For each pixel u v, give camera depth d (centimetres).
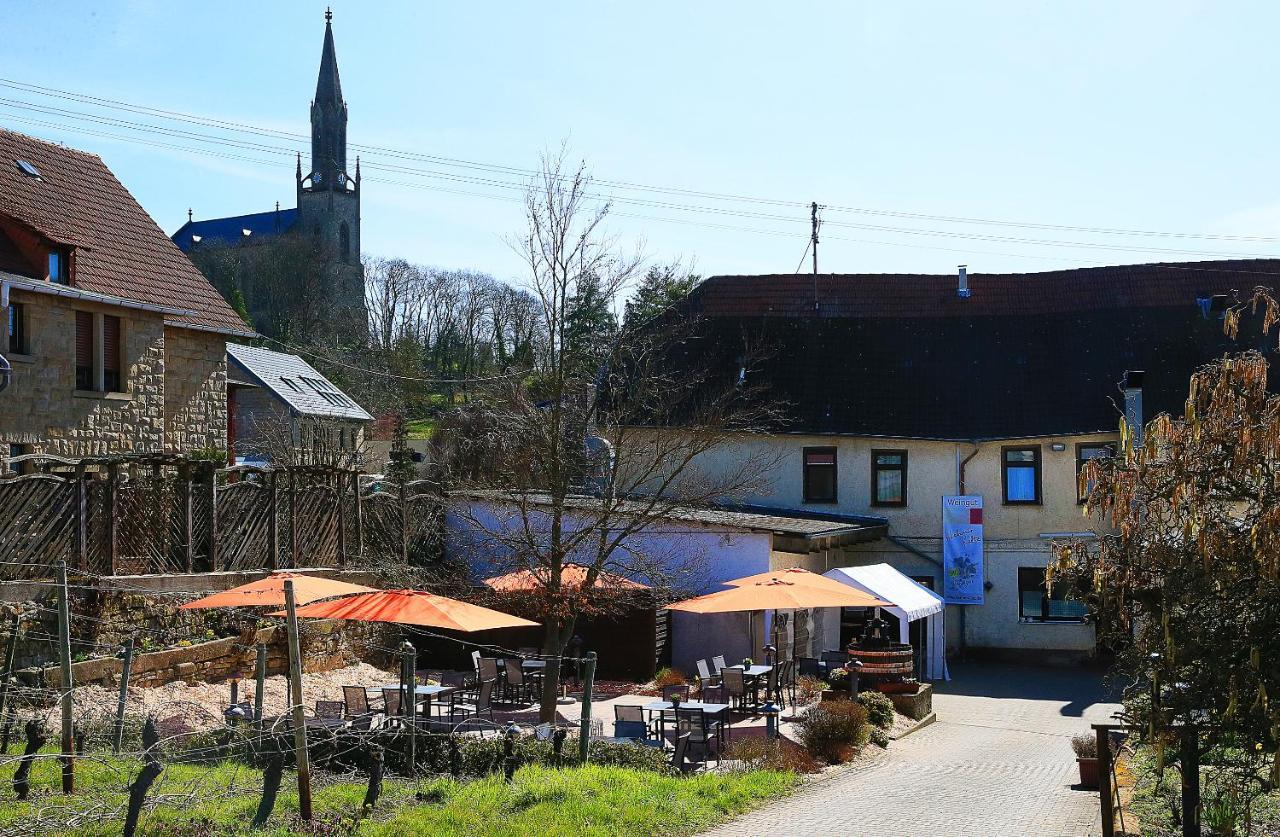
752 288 3994
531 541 2058
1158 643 948
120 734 1377
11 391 2319
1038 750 2012
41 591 1731
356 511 2477
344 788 1324
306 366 5556
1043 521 3375
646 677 2523
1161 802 1406
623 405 2284
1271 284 3650
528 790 1309
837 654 2419
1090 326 3675
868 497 3478
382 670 2361
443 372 8062
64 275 2470
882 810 1391
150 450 2645
